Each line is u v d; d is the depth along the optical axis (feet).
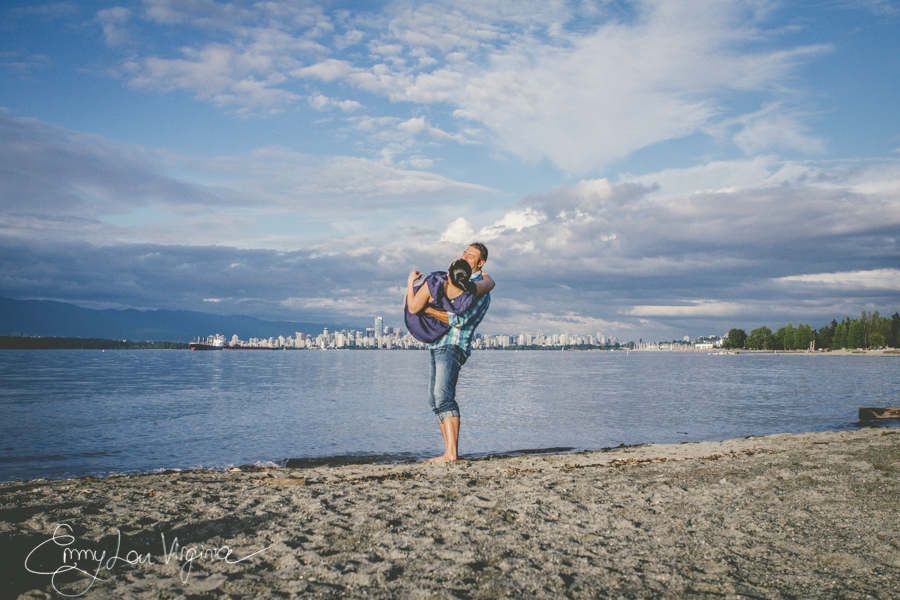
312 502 13.83
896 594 7.39
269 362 302.25
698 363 338.34
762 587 7.77
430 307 22.21
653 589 7.72
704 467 20.12
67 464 32.12
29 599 7.63
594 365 296.30
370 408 64.03
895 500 13.11
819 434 35.78
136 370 176.45
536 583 7.96
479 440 41.52
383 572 8.49
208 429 46.65
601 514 12.34
